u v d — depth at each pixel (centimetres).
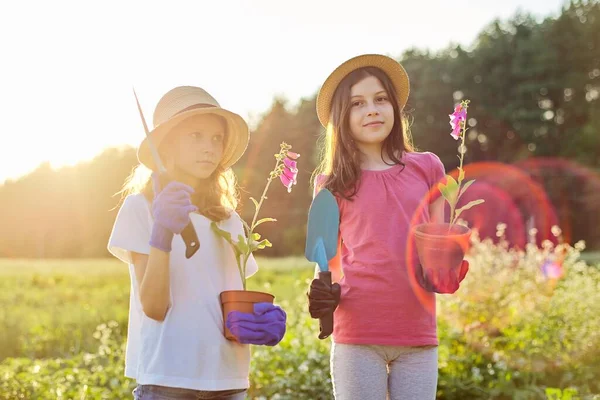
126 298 1038
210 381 241
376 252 282
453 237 257
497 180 3966
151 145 235
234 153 277
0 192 5356
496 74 4162
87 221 5062
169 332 241
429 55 4488
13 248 5150
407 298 278
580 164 3866
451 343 555
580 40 4131
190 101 257
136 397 244
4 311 812
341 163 296
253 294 241
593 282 763
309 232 284
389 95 301
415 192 292
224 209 266
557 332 605
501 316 631
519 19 4375
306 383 464
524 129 4069
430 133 4184
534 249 814
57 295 1107
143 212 252
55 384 473
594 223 3784
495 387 482
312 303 274
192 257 251
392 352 278
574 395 459
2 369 502
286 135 5103
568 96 4162
